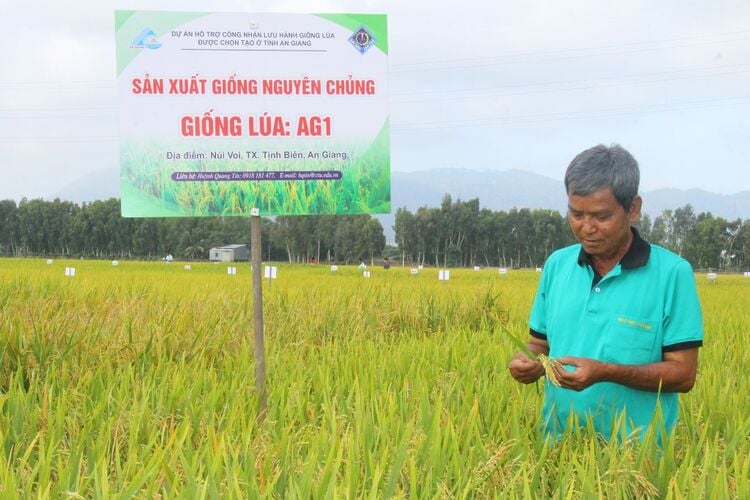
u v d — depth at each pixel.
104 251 101.69
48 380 5.10
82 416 4.16
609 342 3.37
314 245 103.81
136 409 4.05
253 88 4.68
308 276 29.88
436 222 100.31
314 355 7.03
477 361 6.15
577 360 3.15
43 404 4.07
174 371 5.59
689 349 3.31
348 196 4.80
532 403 4.45
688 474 2.97
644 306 3.33
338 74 4.76
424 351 6.81
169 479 3.09
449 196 101.00
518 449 3.49
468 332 9.59
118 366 5.95
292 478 2.97
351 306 10.43
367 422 3.69
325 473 2.93
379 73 4.80
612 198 3.12
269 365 6.17
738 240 90.00
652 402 3.49
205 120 4.65
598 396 3.52
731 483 3.16
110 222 101.00
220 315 8.70
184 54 4.61
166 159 4.62
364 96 4.79
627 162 3.14
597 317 3.41
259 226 4.85
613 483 2.99
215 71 4.65
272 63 4.69
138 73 4.59
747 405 4.58
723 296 21.70
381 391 4.71
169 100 4.62
